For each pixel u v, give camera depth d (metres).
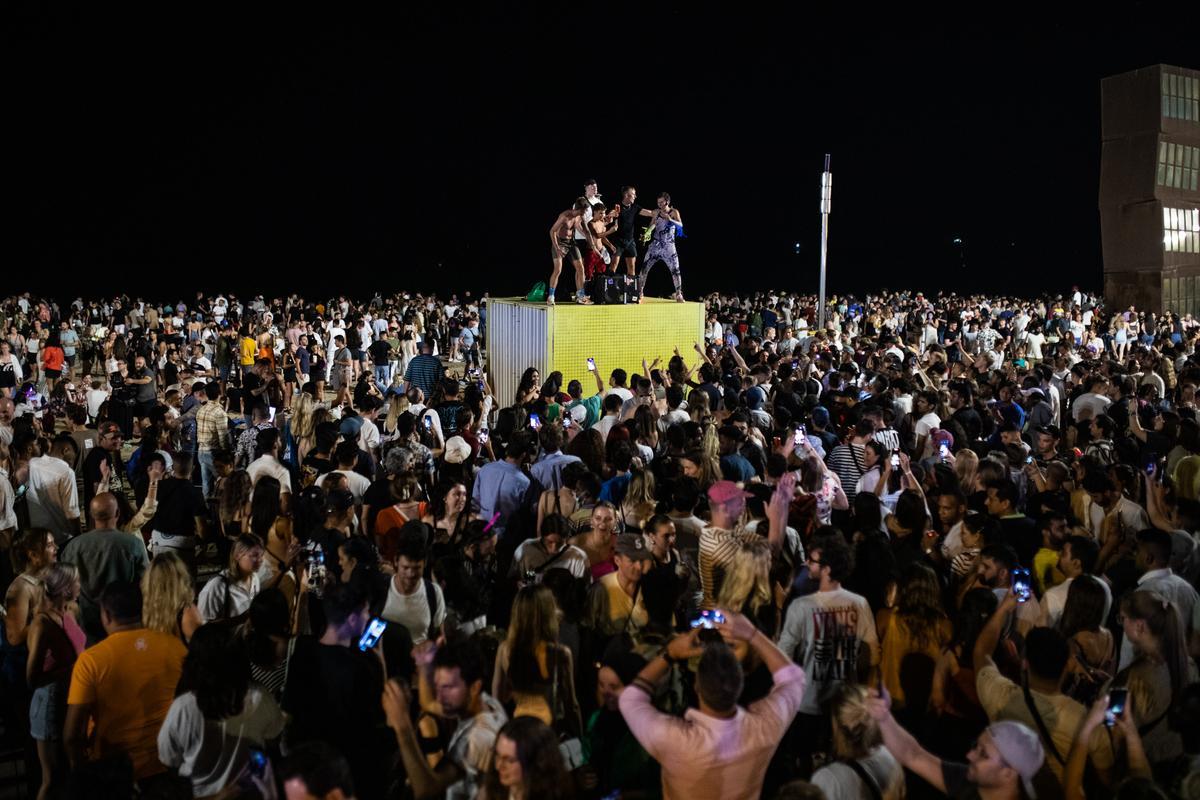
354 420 10.44
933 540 7.09
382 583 5.73
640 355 16.11
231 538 7.89
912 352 17.80
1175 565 6.71
